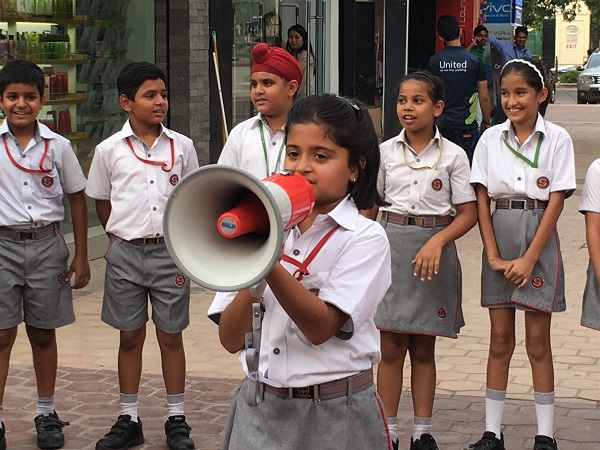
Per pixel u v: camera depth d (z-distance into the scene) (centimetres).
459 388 536
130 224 452
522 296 438
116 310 456
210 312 273
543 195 438
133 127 461
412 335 446
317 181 255
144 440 465
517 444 461
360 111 264
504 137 445
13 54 780
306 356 262
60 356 592
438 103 438
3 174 447
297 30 1149
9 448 454
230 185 224
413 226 438
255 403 261
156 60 957
